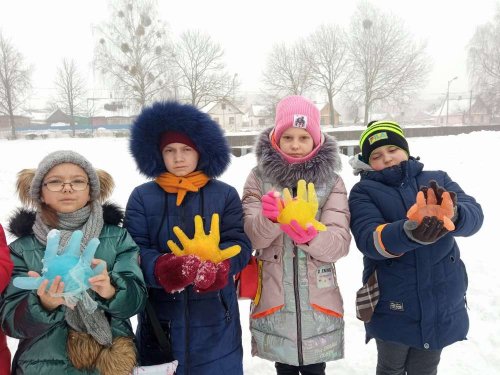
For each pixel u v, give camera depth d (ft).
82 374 5.49
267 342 7.12
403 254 6.64
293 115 7.20
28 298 5.00
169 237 6.55
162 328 6.34
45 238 5.63
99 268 4.78
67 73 139.23
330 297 7.11
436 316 6.52
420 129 80.59
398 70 117.50
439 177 7.20
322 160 7.07
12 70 124.67
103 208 6.26
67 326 5.67
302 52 121.60
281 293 7.02
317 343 6.96
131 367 5.68
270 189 7.34
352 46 119.65
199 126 6.70
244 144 58.18
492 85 128.57
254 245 6.80
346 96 130.52
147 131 6.77
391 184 7.00
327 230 6.58
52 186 5.69
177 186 6.65
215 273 5.61
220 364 6.47
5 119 152.97
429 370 6.90
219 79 110.83
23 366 5.53
